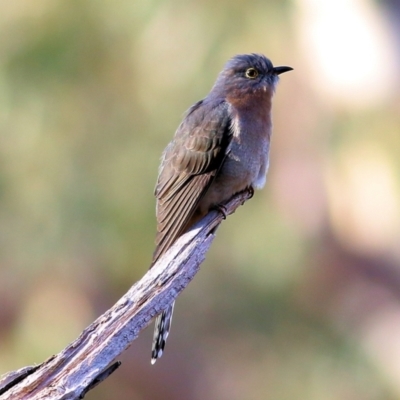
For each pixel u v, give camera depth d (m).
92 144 13.84
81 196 13.69
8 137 13.74
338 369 14.02
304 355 14.11
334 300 14.35
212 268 14.16
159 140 13.72
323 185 14.02
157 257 9.29
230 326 14.39
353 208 13.91
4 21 13.56
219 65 13.43
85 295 13.95
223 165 9.61
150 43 13.59
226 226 13.89
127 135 13.87
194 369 14.34
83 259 13.92
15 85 13.63
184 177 9.63
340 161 13.87
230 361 14.31
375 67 13.91
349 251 14.27
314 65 13.91
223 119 9.69
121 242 13.73
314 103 14.07
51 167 13.79
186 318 14.42
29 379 6.87
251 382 14.06
